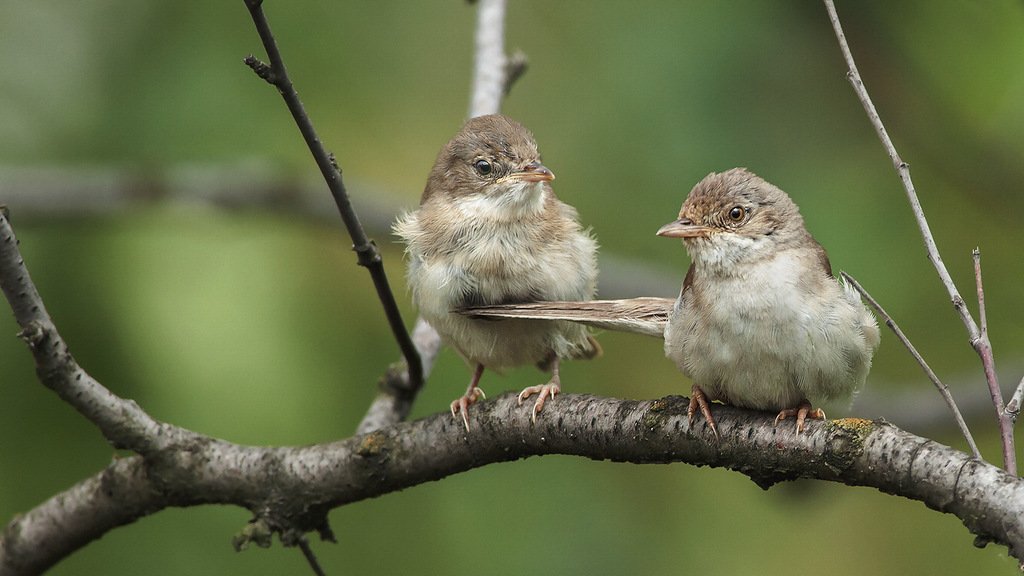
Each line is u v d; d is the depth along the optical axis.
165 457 8.09
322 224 12.44
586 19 12.76
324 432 10.41
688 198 7.84
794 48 11.77
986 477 5.94
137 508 8.34
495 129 9.37
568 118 12.61
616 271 12.30
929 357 12.46
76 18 12.09
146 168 12.15
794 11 11.68
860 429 6.46
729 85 11.69
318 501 7.99
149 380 10.20
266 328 10.52
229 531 10.93
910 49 12.03
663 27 11.86
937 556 12.53
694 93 11.69
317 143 7.12
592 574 11.37
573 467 12.02
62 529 8.48
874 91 12.08
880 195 11.66
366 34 12.65
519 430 7.50
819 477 6.64
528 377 11.84
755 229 7.57
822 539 12.52
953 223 12.62
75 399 7.76
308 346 10.70
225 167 12.34
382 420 8.93
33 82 12.02
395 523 11.43
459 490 11.68
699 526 12.15
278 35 12.15
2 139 12.02
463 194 9.11
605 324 7.86
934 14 11.82
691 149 11.67
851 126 11.96
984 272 12.34
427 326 10.12
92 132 12.02
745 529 12.24
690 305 7.45
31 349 7.48
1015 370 11.98
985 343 6.20
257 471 8.04
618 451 7.25
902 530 12.66
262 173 12.34
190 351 10.25
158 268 10.68
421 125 12.80
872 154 11.94
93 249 10.78
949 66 12.05
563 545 11.47
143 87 11.90
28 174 11.86
